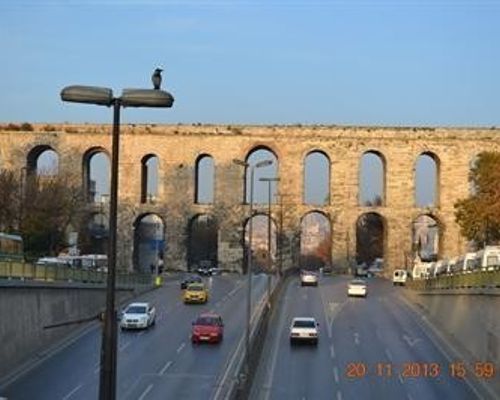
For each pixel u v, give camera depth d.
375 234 183.38
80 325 69.88
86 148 140.62
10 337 52.50
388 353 61.47
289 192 140.25
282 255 138.75
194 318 78.00
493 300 53.75
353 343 65.50
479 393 48.69
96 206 139.00
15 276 53.78
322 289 106.06
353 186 139.88
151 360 56.28
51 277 62.69
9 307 52.31
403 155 139.88
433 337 68.88
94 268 86.19
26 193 119.81
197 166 143.50
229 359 56.84
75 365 54.38
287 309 85.19
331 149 140.50
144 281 104.75
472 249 131.12
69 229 131.25
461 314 65.38
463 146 139.50
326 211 139.75
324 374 53.75
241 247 140.12
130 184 141.38
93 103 26.06
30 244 117.75
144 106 26.17
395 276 116.12
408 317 80.50
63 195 125.44
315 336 64.75
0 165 140.75
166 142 142.00
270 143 141.38
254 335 58.94
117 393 45.88
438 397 47.44
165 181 141.50
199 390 46.84
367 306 88.56
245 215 140.25
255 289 104.31
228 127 141.75
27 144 140.88
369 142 140.25
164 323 74.62
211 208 141.00
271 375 53.47
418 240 167.62
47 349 60.03
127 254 139.62
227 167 141.38
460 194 138.88
